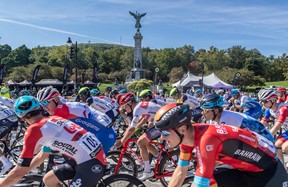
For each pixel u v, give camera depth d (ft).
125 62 314.96
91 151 9.52
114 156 15.65
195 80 117.39
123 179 10.69
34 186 11.27
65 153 9.57
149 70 306.14
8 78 202.90
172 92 25.04
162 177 15.26
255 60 290.97
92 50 321.32
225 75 209.87
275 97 16.38
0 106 16.99
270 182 7.74
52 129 9.39
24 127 23.31
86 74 224.74
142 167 16.26
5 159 14.73
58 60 276.41
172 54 323.98
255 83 194.18
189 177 11.85
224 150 7.35
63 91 70.23
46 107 13.50
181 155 8.09
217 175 8.50
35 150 9.40
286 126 17.10
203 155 7.10
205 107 11.86
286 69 271.08
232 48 338.34
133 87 125.08
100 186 10.52
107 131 13.82
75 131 9.62
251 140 7.51
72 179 9.52
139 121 15.49
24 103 9.55
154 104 15.79
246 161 7.63
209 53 346.33
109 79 272.51
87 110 13.93
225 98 44.21
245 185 8.24
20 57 305.73
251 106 17.43
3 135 16.62
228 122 11.84
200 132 7.38
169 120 7.16
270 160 7.80
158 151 15.42
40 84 136.87
